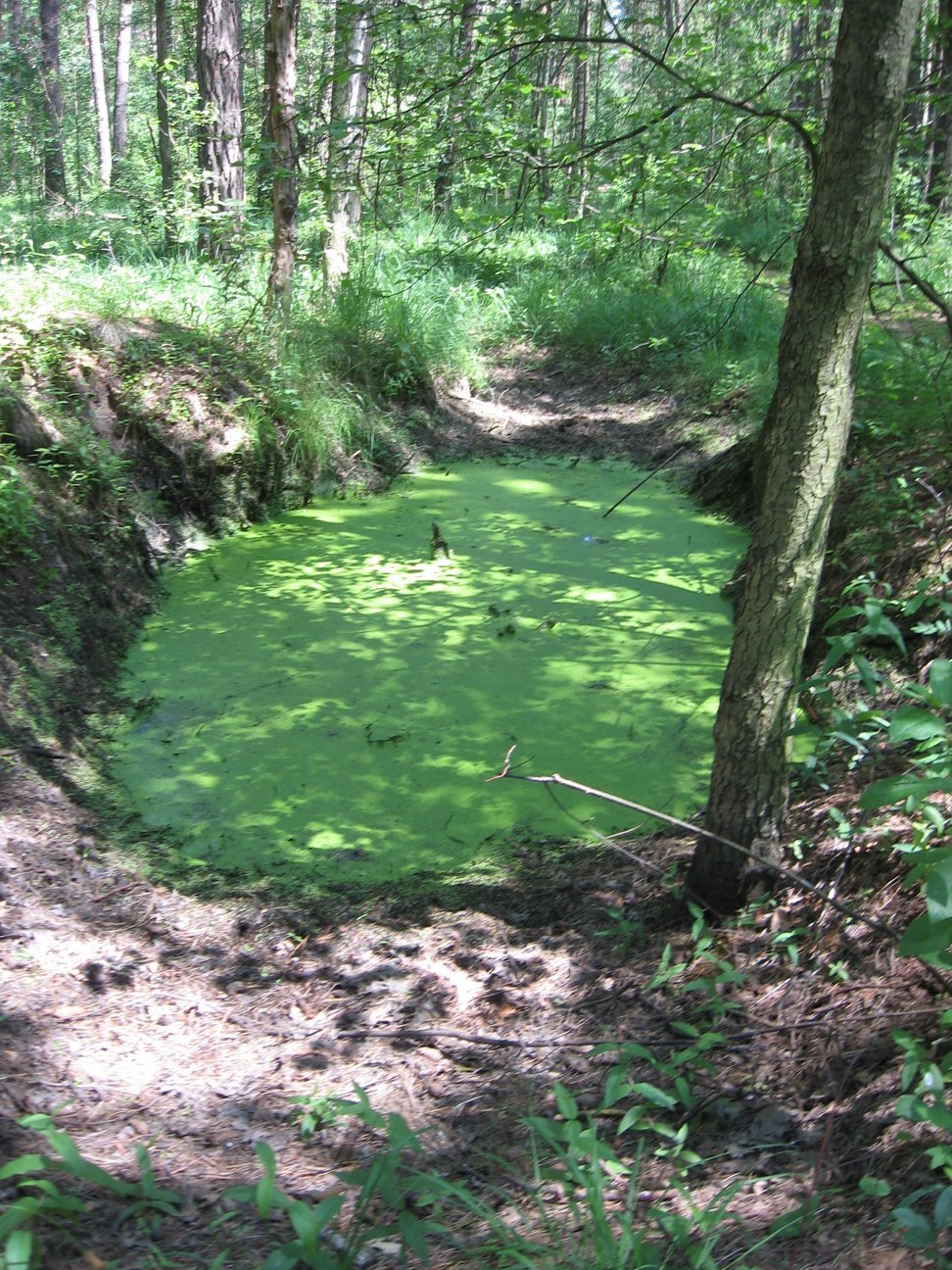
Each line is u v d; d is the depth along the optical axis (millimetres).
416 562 8094
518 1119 3229
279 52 9500
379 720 6004
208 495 8367
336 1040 3812
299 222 13141
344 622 7086
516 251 14938
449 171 6383
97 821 5070
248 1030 3846
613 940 4301
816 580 3842
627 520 9055
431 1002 4012
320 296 10969
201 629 6973
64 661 6074
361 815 5254
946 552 5984
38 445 7168
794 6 8508
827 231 3512
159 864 4840
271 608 7285
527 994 4047
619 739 5883
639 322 12656
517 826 5191
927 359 8242
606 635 7012
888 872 3926
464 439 10922
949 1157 2527
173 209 12305
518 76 5855
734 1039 3596
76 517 7109
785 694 3932
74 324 8391
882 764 4605
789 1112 3242
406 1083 3586
